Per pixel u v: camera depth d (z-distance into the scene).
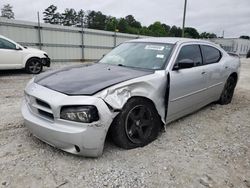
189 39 4.36
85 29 18.14
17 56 9.27
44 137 2.77
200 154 3.08
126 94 2.85
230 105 5.49
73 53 17.80
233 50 31.09
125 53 4.13
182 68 3.67
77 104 2.54
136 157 2.91
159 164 2.79
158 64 3.58
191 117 4.50
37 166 2.64
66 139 2.57
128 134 3.01
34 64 9.79
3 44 8.95
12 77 8.77
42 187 2.31
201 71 4.11
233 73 5.38
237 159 3.00
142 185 2.41
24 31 14.67
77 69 3.60
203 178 2.57
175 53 3.72
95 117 2.57
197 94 4.13
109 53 4.49
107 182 2.43
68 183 2.39
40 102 2.82
